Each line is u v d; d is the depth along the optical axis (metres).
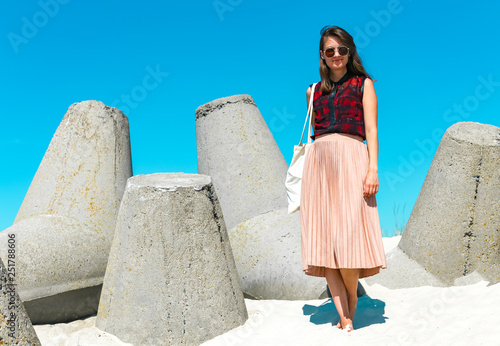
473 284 3.92
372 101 2.97
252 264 4.31
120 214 3.53
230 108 5.02
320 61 3.08
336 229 2.89
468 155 4.09
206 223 3.44
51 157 4.58
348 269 2.95
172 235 3.30
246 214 4.64
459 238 4.06
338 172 2.93
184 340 3.17
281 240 4.35
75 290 3.97
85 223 4.29
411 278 4.12
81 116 4.69
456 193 4.10
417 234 4.25
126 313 3.28
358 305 3.75
